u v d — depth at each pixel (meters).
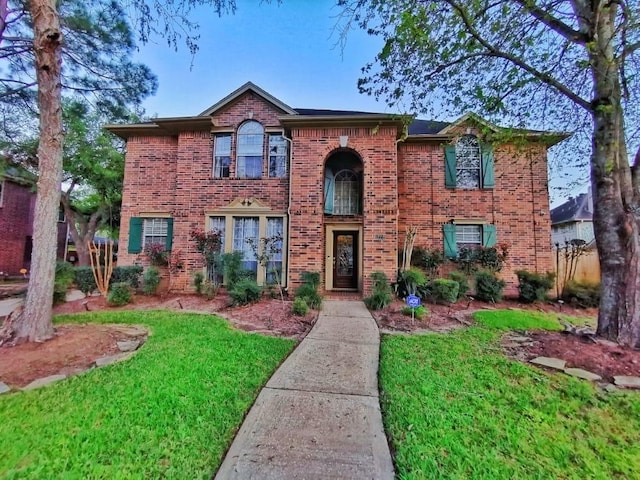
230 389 3.75
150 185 12.11
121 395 3.55
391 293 9.13
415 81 6.88
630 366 4.48
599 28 5.33
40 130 5.84
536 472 2.51
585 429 3.12
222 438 2.85
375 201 10.09
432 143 11.88
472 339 5.95
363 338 5.98
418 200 11.76
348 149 10.62
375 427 3.07
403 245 11.55
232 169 11.27
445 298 8.91
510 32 5.97
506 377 4.25
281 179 11.07
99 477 2.34
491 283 9.72
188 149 11.52
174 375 4.09
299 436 2.91
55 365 4.58
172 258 11.05
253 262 10.98
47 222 5.74
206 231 11.06
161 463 2.51
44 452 2.60
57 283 8.73
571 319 7.87
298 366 4.57
